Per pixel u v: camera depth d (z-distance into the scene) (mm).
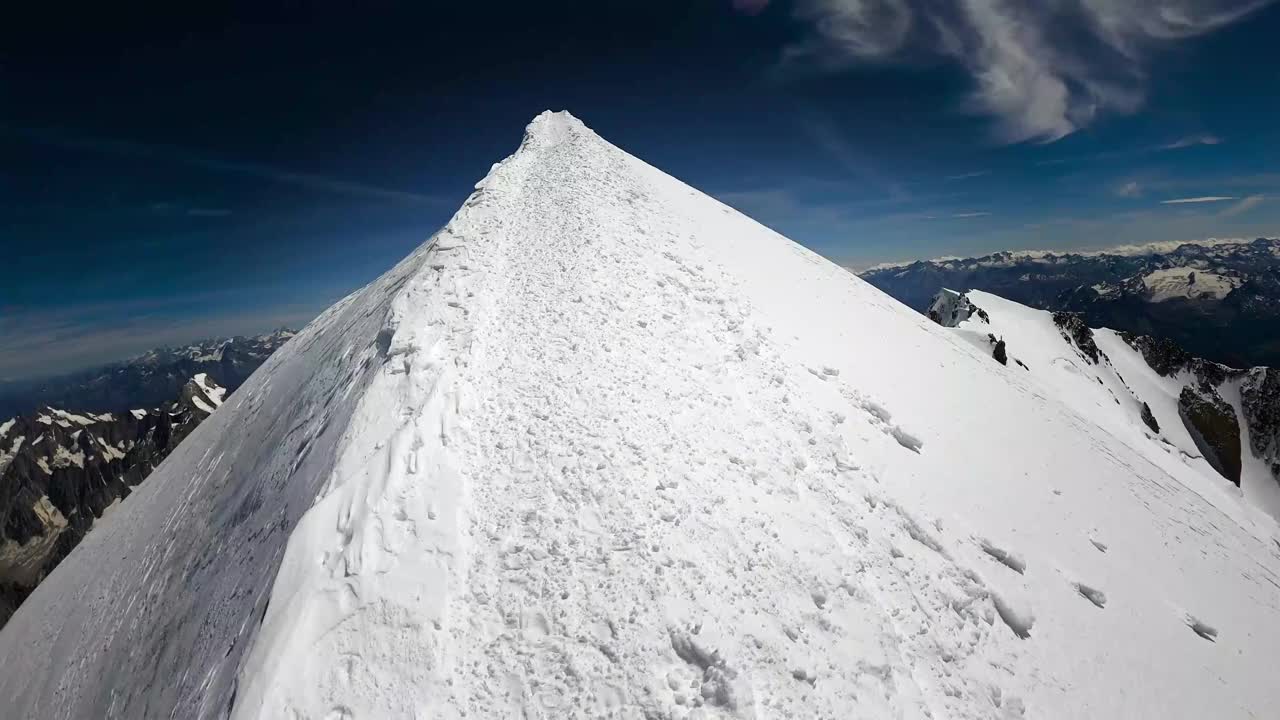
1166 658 12156
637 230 21359
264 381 29891
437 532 9203
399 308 15430
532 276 17078
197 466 26031
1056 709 9422
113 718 13500
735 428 12539
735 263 22688
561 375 12852
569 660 7566
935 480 14266
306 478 12336
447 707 7129
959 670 9203
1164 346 110500
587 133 33625
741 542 9586
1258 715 11906
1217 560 19406
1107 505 18719
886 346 22531
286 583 8453
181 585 15789
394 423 11336
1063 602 12148
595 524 9344
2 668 24359
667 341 14969
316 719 6941
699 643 7754
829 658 8289
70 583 26672
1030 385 34312
